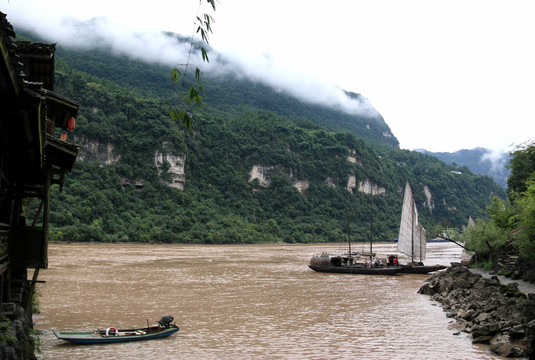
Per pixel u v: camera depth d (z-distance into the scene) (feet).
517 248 132.16
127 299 105.70
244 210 547.49
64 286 123.54
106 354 60.70
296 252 319.88
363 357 60.70
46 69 58.75
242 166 607.37
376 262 179.93
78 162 440.45
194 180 546.26
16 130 36.47
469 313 80.02
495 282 97.96
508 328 65.72
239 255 272.51
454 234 175.94
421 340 69.36
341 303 104.53
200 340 69.36
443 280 115.44
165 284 133.08
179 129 542.16
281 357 60.80
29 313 61.62
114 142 478.18
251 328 78.07
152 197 466.29
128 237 375.45
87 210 374.63
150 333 69.00
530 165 155.22
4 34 22.54
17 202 55.11
